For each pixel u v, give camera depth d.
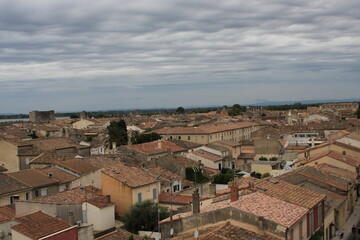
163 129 145.00
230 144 111.50
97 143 128.00
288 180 56.22
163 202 63.22
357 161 77.25
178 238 34.59
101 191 64.38
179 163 80.25
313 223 39.16
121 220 58.50
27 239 37.88
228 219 34.25
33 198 57.56
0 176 64.69
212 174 83.19
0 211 51.84
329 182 60.47
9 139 95.81
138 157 92.69
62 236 33.31
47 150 93.12
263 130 141.12
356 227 56.59
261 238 31.58
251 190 42.25
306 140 138.12
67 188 68.50
